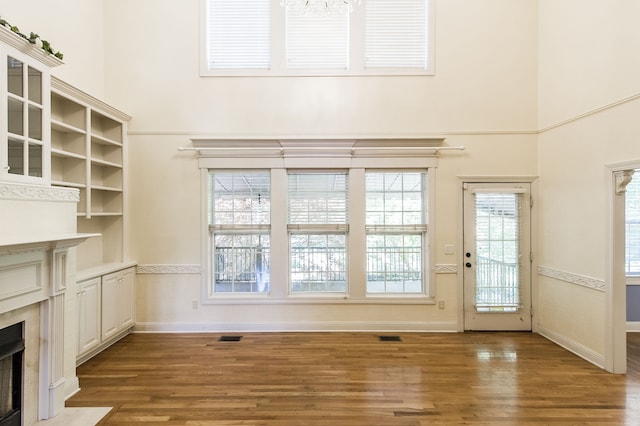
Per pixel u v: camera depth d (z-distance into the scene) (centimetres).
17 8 303
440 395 278
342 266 442
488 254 433
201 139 424
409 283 443
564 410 257
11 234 231
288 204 441
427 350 371
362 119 434
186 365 333
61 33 355
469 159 433
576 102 364
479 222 434
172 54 430
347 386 292
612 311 319
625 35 304
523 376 311
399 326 434
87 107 357
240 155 431
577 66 362
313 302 434
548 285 411
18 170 241
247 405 263
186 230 432
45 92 262
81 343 326
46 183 263
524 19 430
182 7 430
